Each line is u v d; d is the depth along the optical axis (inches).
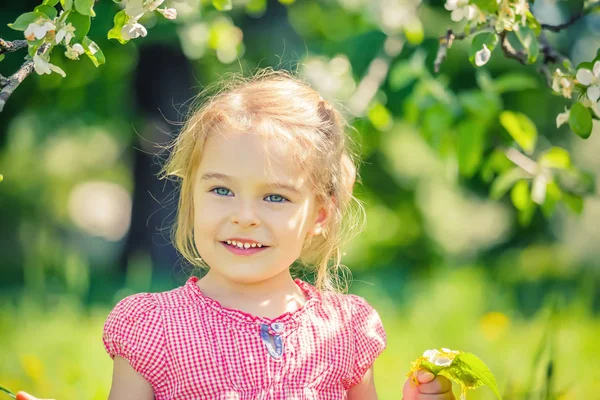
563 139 459.5
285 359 99.5
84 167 708.0
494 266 456.4
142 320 99.0
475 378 104.9
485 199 503.2
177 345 97.5
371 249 500.1
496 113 173.2
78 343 215.5
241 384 97.0
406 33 209.6
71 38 90.7
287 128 101.8
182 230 110.5
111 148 678.5
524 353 198.5
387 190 486.6
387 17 210.4
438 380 104.3
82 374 179.8
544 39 115.0
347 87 220.8
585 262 445.4
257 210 98.7
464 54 360.2
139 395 98.7
